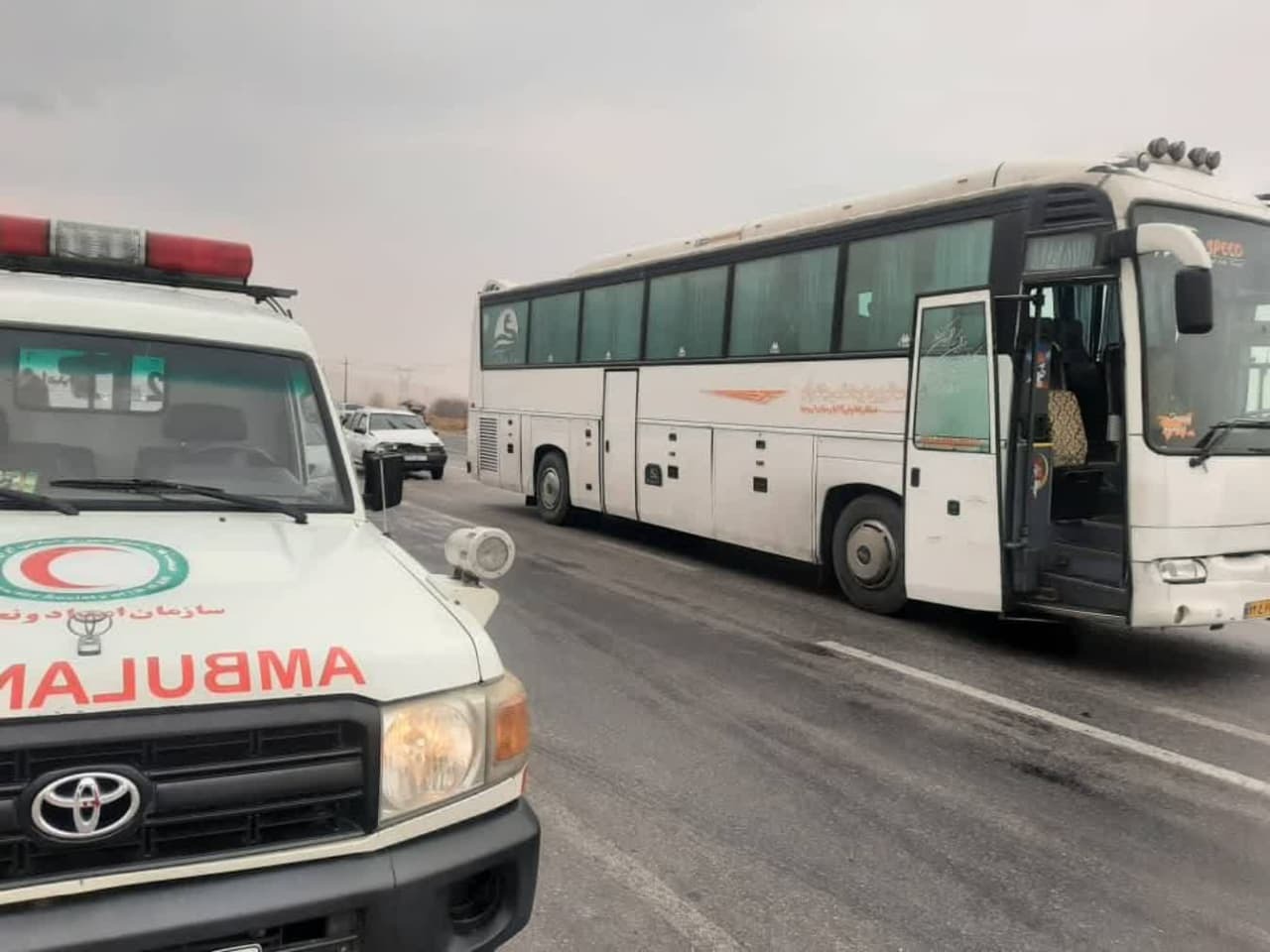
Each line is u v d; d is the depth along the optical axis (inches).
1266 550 268.8
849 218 343.0
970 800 179.9
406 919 87.9
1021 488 279.4
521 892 97.0
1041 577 279.6
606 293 480.1
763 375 377.1
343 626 97.0
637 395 455.2
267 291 170.1
